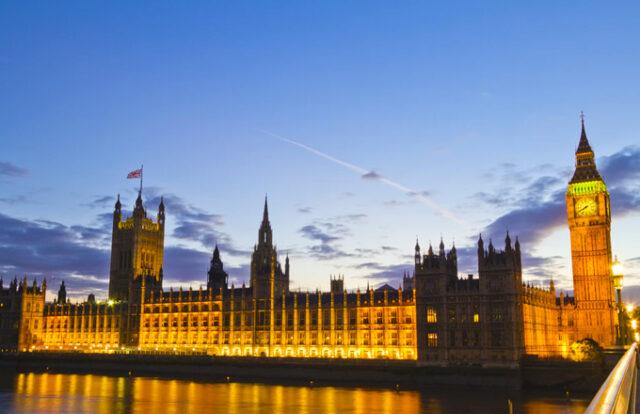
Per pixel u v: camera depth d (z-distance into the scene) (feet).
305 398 485.97
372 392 519.19
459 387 547.90
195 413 415.64
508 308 577.84
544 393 500.74
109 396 508.53
